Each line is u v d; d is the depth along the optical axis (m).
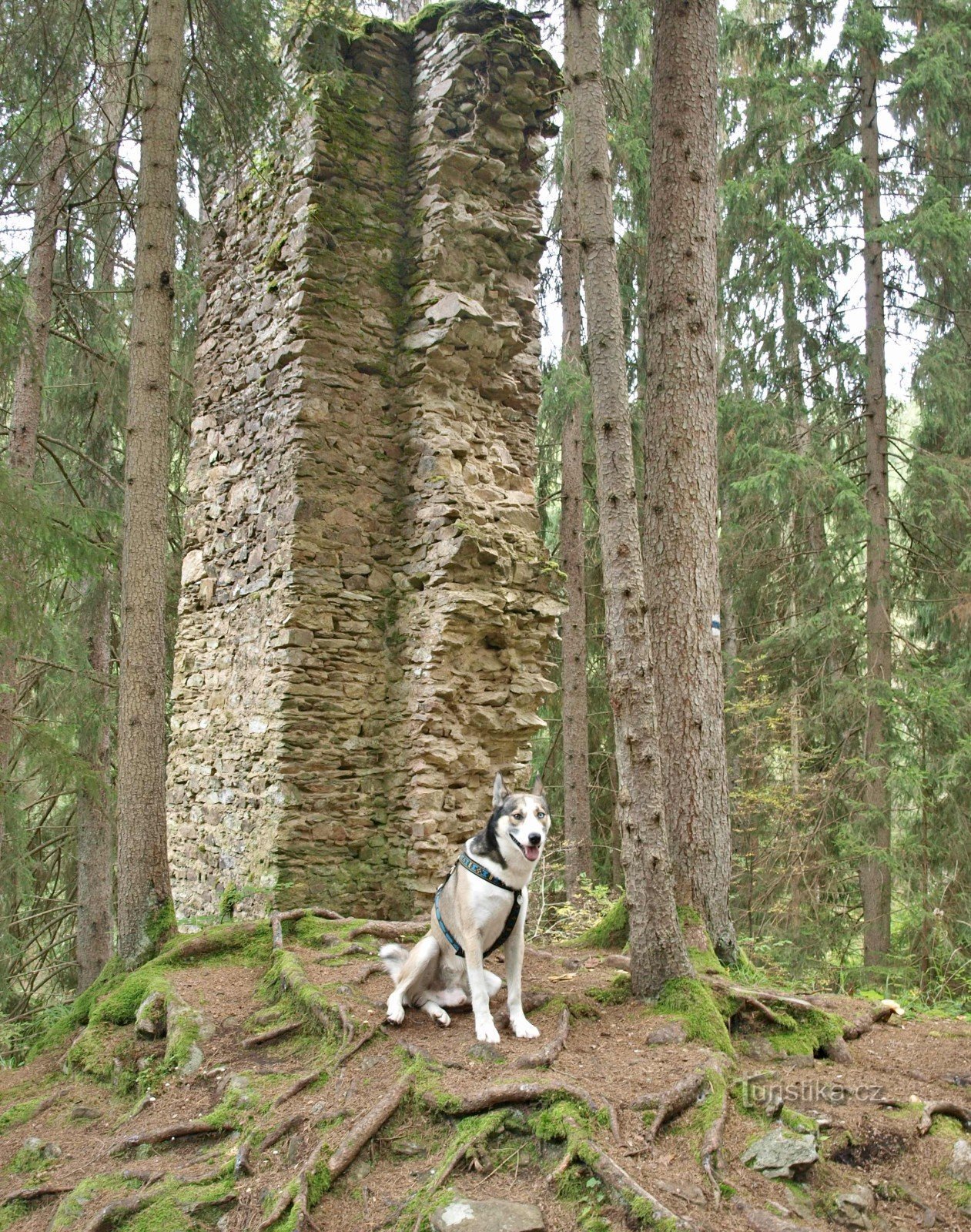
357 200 9.74
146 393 6.61
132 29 8.91
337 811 8.87
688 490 6.23
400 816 8.98
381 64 10.09
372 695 9.23
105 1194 3.85
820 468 14.23
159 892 6.28
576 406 14.05
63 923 14.51
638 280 15.80
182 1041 4.92
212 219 11.01
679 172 6.34
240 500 10.04
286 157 9.90
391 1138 3.87
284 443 9.32
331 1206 3.59
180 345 13.67
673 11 6.39
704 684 6.17
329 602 9.06
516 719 9.38
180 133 8.84
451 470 9.32
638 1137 3.69
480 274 9.99
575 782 14.36
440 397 9.61
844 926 13.51
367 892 8.88
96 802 11.27
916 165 14.79
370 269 9.73
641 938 5.03
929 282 14.75
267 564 9.36
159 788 6.39
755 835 14.00
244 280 10.51
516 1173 3.61
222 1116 4.22
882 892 12.70
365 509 9.41
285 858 8.51
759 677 13.09
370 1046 4.51
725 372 16.88
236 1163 3.85
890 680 13.38
